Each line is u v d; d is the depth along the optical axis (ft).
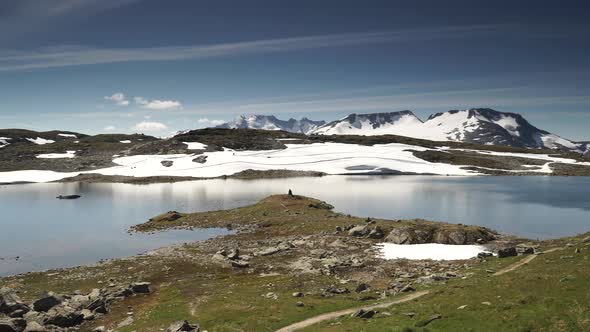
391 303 149.28
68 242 338.34
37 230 388.57
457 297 133.80
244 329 138.51
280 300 169.78
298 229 348.38
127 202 570.05
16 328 145.28
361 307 150.00
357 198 561.84
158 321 153.48
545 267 151.94
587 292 113.29
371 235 306.76
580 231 345.72
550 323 102.17
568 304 108.37
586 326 97.55
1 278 239.30
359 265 231.71
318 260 244.42
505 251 218.59
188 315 158.92
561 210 460.14
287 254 271.69
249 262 255.50
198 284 212.43
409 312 128.98
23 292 208.74
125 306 182.91
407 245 282.56
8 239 351.05
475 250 263.29
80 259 286.25
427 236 294.87
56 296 177.88
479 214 434.71
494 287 135.23
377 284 194.59
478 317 112.57
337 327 126.00
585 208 473.67
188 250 296.30
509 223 383.24
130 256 291.17
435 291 150.20
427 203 515.09
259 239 328.29
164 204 545.85
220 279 222.07
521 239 296.92
